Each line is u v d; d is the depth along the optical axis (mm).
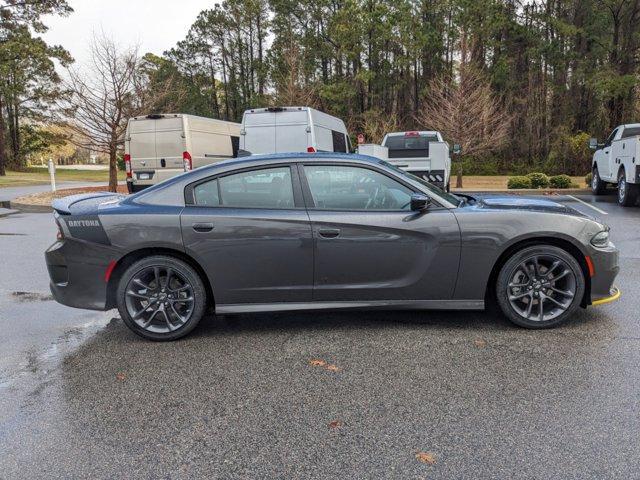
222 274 4348
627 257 7219
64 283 4430
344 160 4457
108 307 4430
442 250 4316
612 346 4031
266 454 2713
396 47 43312
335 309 4461
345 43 41531
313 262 4348
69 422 3074
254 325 4758
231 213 4340
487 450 2693
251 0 49906
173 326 4402
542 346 4074
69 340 4484
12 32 36000
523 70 40000
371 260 4352
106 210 4375
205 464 2639
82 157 96188
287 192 4418
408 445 2758
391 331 4504
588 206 12984
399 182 4449
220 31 52500
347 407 3186
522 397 3248
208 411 3176
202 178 4449
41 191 20766
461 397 3271
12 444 2850
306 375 3662
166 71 44250
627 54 30219
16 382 3639
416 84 43906
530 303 4406
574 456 2617
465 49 27312
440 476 2492
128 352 4180
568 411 3059
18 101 44844
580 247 4352
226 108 56125
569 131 36375
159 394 3420
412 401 3238
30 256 8070
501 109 35844
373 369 3732
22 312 5293
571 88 36906
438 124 26078
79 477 2547
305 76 35844
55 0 32531
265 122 11711
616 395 3238
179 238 4285
